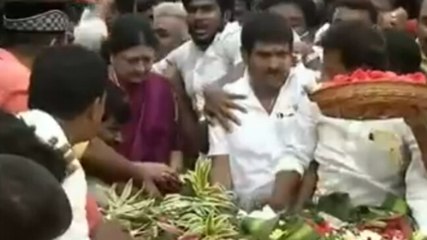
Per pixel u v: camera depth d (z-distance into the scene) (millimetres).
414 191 3943
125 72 4734
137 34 4734
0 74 3801
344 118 3695
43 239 2129
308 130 4164
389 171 4008
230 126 4387
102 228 3268
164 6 6316
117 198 3848
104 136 4117
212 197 4031
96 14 5855
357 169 4020
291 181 4141
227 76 4910
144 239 3707
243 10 6973
